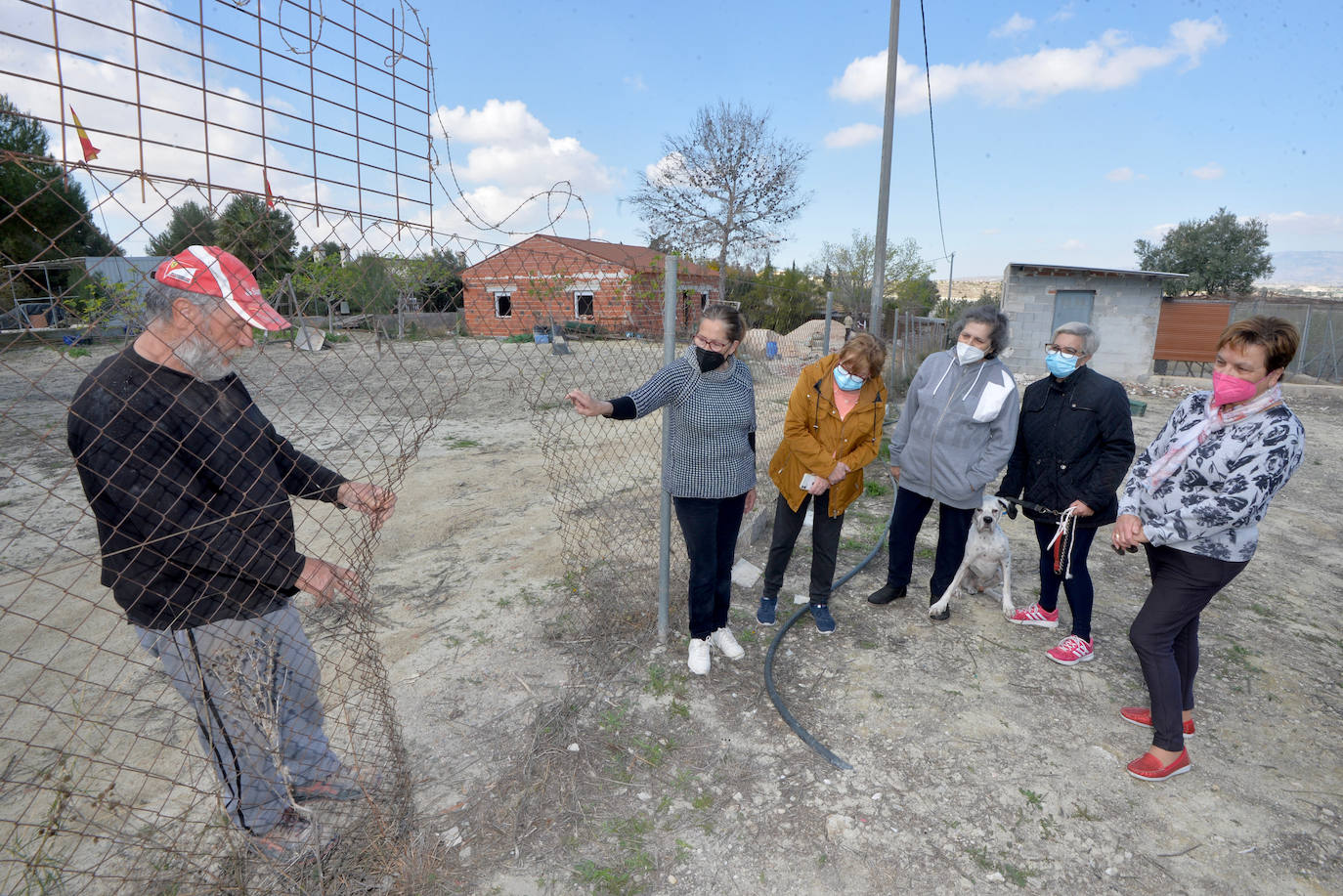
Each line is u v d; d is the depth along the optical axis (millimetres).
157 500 1584
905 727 2861
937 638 3562
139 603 1662
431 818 2324
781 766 2639
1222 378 2311
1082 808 2441
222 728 1825
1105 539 5043
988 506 3602
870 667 3287
